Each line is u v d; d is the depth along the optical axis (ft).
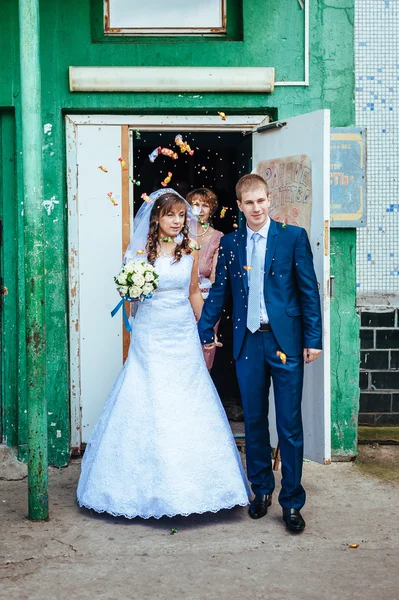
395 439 17.80
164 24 16.26
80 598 10.59
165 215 13.66
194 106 16.21
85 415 16.62
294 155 14.80
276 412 12.92
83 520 13.35
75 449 16.62
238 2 16.37
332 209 16.28
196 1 16.30
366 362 18.56
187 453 13.06
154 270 13.43
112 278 16.48
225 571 11.41
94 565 11.60
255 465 13.44
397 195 18.37
